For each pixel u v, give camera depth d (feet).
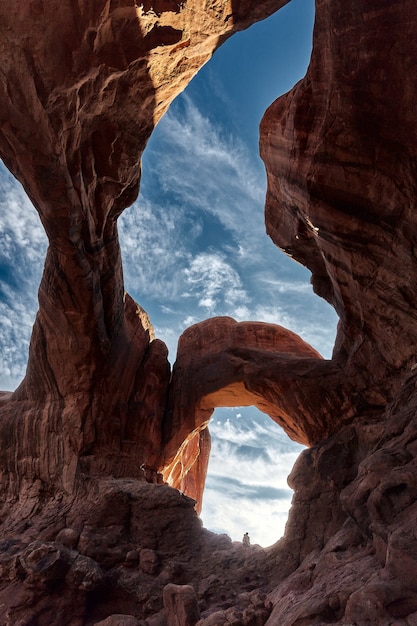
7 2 33.37
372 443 40.68
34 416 53.21
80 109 38.99
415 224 35.37
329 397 49.49
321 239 43.75
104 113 41.50
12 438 53.42
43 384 54.13
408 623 18.16
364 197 38.32
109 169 44.42
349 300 45.60
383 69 34.06
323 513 40.01
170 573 39.60
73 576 37.65
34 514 48.34
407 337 39.86
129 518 44.60
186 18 37.35
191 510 45.57
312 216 41.93
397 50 33.27
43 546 39.40
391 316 40.60
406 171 35.14
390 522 23.81
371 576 22.22
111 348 55.11
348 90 35.73
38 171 39.32
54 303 50.47
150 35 37.37
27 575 37.68
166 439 60.64
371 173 37.22
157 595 37.78
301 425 51.08
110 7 34.63
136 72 39.68
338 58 35.63
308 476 43.06
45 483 50.65
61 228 43.62
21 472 51.83
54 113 37.22
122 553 41.45
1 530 46.85
